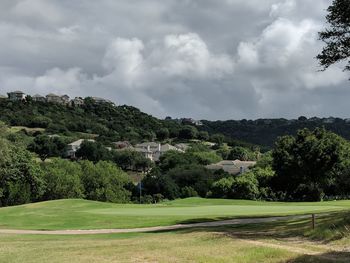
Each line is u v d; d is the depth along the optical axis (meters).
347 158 70.06
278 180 74.88
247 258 14.25
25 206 46.00
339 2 24.30
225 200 59.34
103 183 96.06
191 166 123.06
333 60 25.69
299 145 71.19
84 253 15.66
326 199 72.00
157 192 104.19
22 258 15.13
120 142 185.88
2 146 69.12
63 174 88.75
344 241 17.16
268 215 34.22
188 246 16.91
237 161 157.38
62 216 36.22
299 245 17.27
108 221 32.75
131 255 14.91
